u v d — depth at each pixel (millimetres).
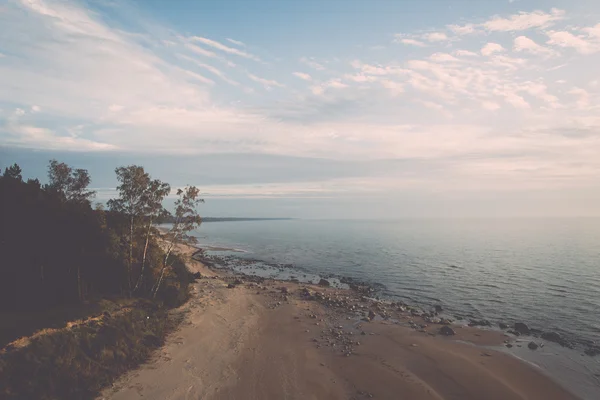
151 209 29750
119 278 28750
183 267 43719
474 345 24438
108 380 17078
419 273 54406
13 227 23875
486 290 42094
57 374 15734
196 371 19156
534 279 47656
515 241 109250
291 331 26875
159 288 31844
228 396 16766
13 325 18266
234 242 124938
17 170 30750
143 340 21578
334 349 23312
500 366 20781
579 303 35531
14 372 14812
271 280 50406
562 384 18766
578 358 22297
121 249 29453
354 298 39094
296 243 116750
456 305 36125
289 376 19078
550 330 27875
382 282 48719
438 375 19609
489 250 84000
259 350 22719
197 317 28609
